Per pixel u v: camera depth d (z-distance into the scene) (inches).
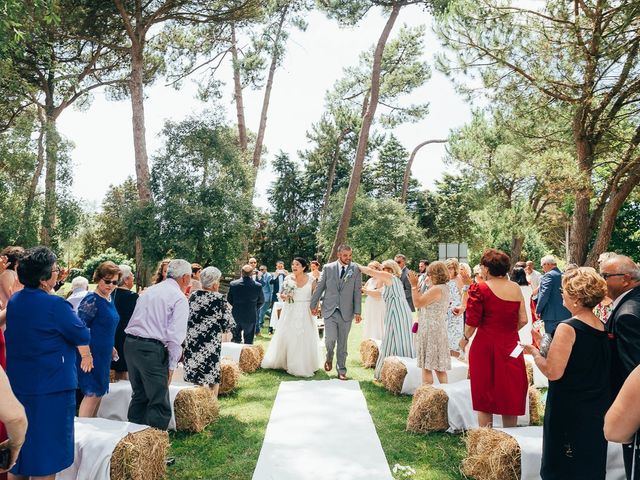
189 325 235.1
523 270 458.9
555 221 998.4
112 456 140.6
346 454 182.4
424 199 1937.7
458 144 958.4
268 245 1946.4
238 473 167.2
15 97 825.5
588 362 119.0
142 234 737.0
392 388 267.4
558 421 121.2
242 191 816.3
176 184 758.5
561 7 406.6
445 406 206.4
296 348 311.3
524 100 472.4
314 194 2018.9
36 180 836.0
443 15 469.4
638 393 71.4
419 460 178.9
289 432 206.1
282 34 863.7
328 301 308.7
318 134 1815.9
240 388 280.5
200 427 207.0
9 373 128.6
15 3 341.4
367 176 2065.7
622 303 121.4
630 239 876.6
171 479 162.2
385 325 297.1
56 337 131.3
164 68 903.1
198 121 800.3
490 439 156.5
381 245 1469.0
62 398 130.7
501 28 436.8
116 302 227.6
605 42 392.2
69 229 874.1
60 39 751.1
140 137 716.0
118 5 661.3
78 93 898.1
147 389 178.9
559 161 452.1
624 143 497.0
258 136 952.9
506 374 174.6
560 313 313.9
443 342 232.8
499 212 946.1
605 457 117.9
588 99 421.1
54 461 127.2
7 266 190.7
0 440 108.4
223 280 730.2
